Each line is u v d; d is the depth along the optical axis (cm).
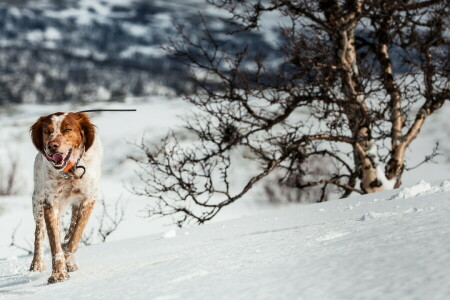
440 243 282
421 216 412
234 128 1301
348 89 1295
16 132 4753
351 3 1290
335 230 433
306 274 273
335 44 1303
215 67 1243
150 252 576
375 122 1336
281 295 243
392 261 263
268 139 1291
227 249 437
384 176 1357
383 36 1357
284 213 807
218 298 260
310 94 1287
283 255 349
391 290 217
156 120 4616
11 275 635
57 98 19838
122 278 378
